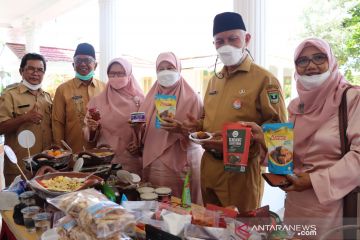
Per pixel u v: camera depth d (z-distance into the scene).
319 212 1.32
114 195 1.42
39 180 1.53
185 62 5.77
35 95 2.73
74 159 1.88
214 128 1.84
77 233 1.04
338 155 1.31
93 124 2.20
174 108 1.88
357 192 1.24
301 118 1.45
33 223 1.37
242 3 2.35
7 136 2.61
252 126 1.54
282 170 1.25
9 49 8.04
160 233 1.09
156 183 2.06
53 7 5.64
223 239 1.06
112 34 4.29
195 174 2.11
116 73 2.37
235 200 1.80
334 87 1.36
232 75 1.84
